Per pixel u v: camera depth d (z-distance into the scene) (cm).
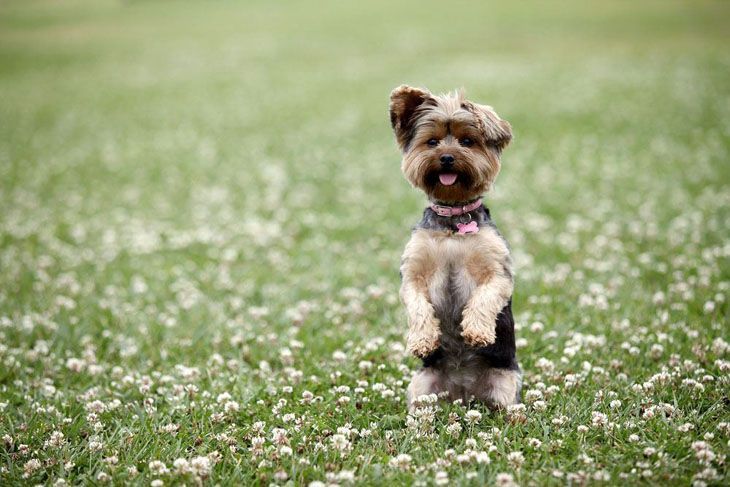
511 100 2661
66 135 2530
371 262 1192
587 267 1109
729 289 959
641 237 1246
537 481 521
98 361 852
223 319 973
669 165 1762
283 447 577
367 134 2367
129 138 2462
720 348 761
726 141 1938
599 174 1731
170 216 1570
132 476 555
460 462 543
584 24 4722
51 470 578
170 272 1195
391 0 6425
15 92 3419
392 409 680
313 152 2164
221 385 745
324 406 676
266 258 1255
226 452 591
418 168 677
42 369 816
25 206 1662
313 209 1573
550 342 830
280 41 4725
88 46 4931
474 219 672
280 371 796
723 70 2953
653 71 3077
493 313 625
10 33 5741
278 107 2880
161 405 721
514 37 4412
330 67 3769
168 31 5503
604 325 878
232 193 1748
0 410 693
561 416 614
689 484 509
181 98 3162
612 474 523
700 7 5088
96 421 661
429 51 4091
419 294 646
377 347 830
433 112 680
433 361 670
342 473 525
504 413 640
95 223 1520
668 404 633
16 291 1102
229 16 6109
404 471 544
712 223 1270
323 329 925
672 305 923
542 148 2042
